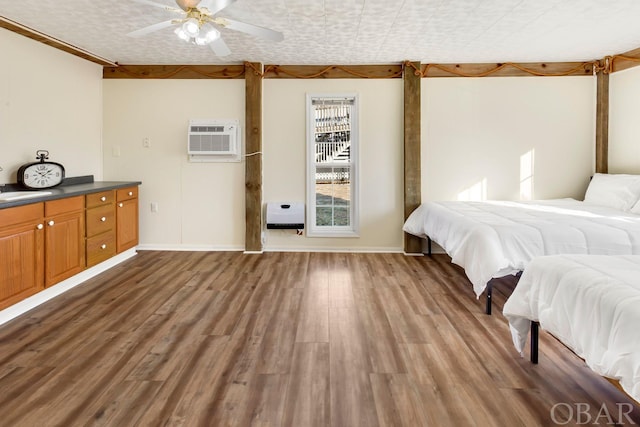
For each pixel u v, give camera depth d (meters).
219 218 5.12
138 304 3.19
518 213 3.75
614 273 1.75
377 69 4.95
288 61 4.83
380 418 1.79
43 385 2.03
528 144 5.01
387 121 5.00
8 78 3.56
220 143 4.95
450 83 4.96
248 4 3.11
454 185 5.04
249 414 1.81
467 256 3.13
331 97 5.00
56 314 2.96
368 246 5.13
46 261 3.19
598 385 2.05
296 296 3.42
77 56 4.52
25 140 3.76
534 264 2.17
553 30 3.75
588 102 4.96
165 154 5.07
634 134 4.43
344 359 2.33
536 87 4.95
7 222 2.78
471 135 5.00
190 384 2.05
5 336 2.59
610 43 4.18
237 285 3.71
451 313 3.05
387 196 5.08
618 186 4.23
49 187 3.79
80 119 4.60
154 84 5.01
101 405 1.86
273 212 4.99
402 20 3.46
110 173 5.08
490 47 4.30
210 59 4.75
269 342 2.54
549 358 2.34
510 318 2.29
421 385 2.06
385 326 2.80
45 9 3.19
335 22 3.50
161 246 5.17
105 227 4.08
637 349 1.37
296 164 5.07
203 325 2.80
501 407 1.87
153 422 1.75
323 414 1.82
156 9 3.20
